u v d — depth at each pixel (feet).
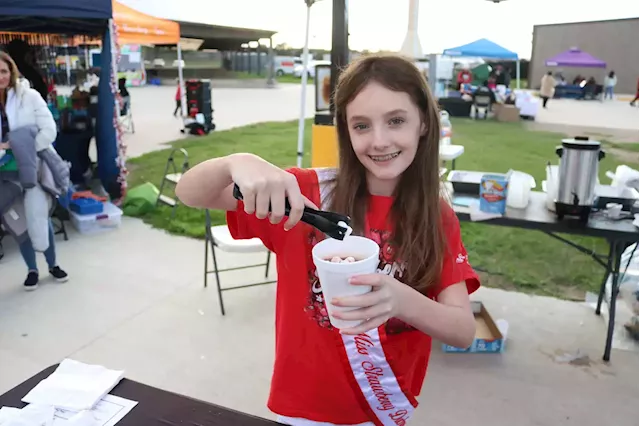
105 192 21.53
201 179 3.82
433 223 4.26
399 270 4.26
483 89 56.90
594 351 11.35
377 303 3.17
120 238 18.42
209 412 4.25
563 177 10.28
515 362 10.98
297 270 4.38
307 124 51.83
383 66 3.90
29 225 13.61
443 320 3.70
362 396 4.45
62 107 24.03
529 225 10.41
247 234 4.43
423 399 9.75
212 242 13.01
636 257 12.23
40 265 16.06
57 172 13.87
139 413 4.21
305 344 4.46
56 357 11.08
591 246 18.21
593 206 11.00
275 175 3.30
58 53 28.27
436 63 56.59
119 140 21.49
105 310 13.17
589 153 9.88
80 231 18.84
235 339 11.87
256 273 15.53
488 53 55.88
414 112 3.97
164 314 13.00
